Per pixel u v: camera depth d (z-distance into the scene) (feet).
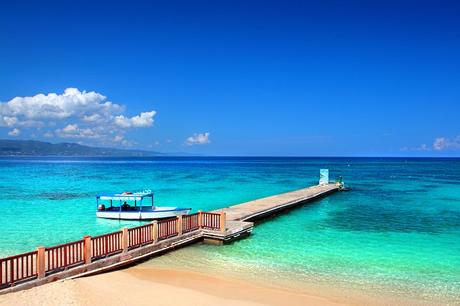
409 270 58.03
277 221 100.63
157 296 45.06
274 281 52.06
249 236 81.00
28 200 135.74
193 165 551.18
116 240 56.08
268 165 565.12
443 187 206.49
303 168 455.22
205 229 73.87
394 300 46.09
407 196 162.40
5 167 424.87
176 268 56.80
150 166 497.87
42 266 45.75
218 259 62.28
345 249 70.38
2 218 100.32
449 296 47.67
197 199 142.20
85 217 102.06
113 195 101.35
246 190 177.68
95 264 51.78
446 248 71.92
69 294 43.37
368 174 338.95
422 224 97.40
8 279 45.11
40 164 531.50
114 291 45.75
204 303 43.55
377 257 65.21
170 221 67.00
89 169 392.68
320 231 87.40
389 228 91.50
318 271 56.90
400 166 555.69
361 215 111.45
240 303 43.86
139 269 55.57
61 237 78.48
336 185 186.80
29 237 78.38
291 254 66.28
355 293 48.14
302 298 46.01
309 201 139.03
